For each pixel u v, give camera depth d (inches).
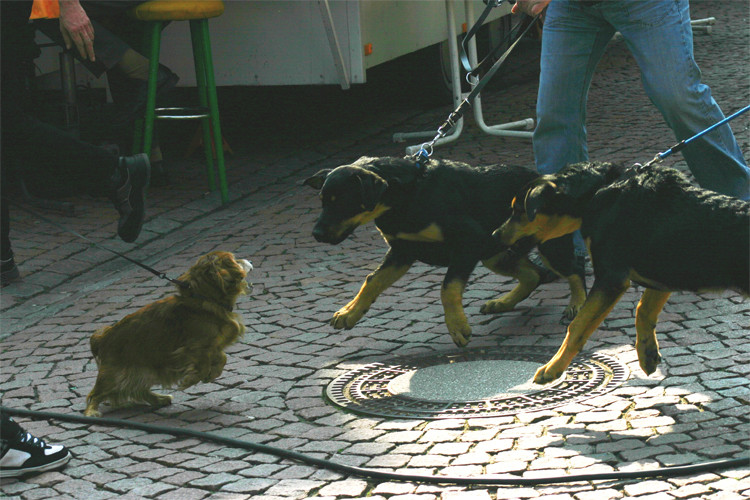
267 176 417.4
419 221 218.7
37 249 336.2
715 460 159.3
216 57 434.3
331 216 210.8
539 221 192.5
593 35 254.4
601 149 402.9
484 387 203.3
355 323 233.9
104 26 402.6
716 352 208.4
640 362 195.0
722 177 256.1
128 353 201.6
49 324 270.1
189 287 201.5
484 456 169.6
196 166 442.6
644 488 151.9
